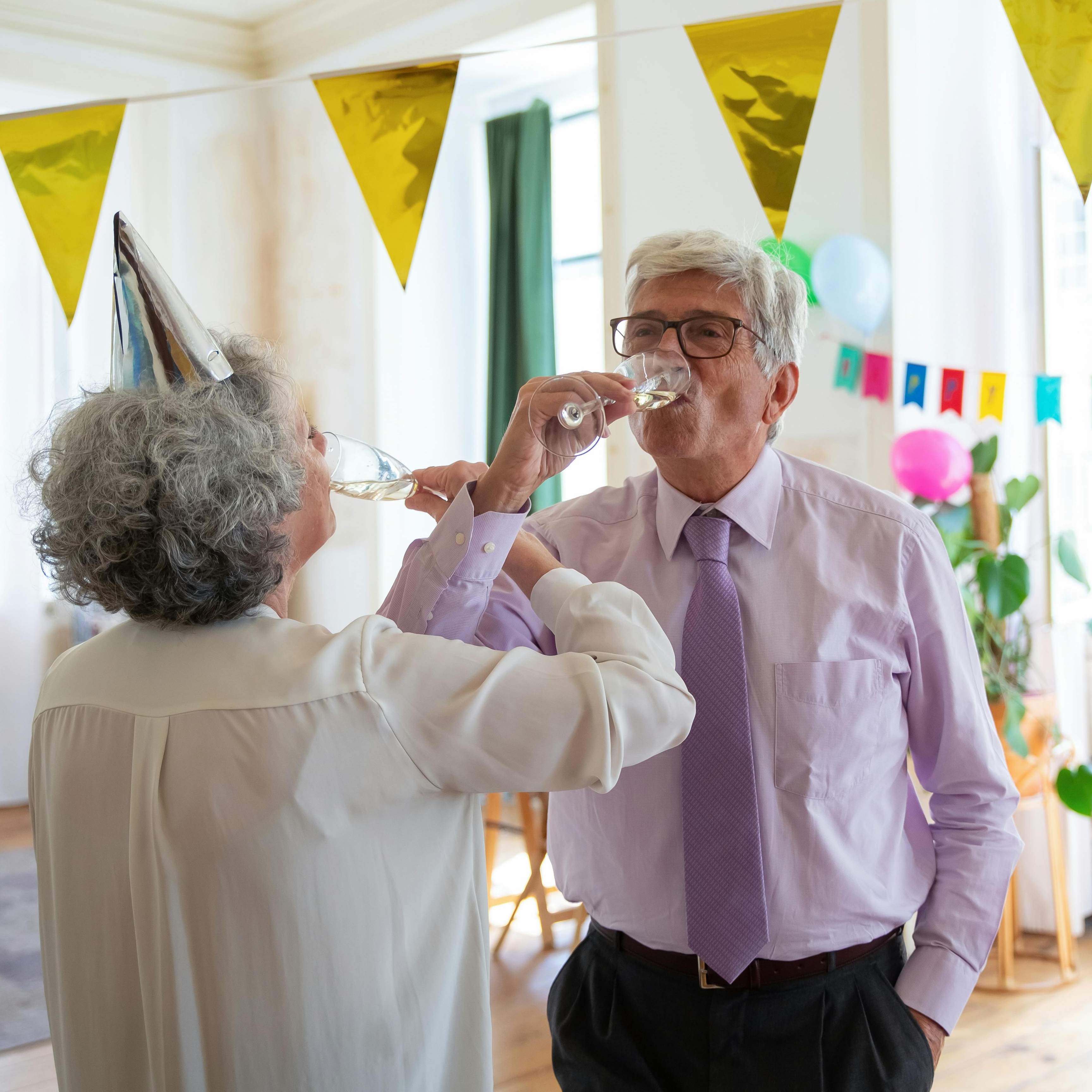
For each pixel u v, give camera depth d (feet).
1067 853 11.14
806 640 4.12
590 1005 4.26
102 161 5.14
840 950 4.00
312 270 16.70
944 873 4.36
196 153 16.63
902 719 4.27
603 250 12.00
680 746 4.07
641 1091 4.06
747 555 4.27
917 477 9.67
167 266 16.31
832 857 3.99
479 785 2.89
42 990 9.78
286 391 3.20
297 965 2.71
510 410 15.43
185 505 2.75
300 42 16.33
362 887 2.78
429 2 14.25
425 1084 2.91
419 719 2.82
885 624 4.17
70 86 15.38
